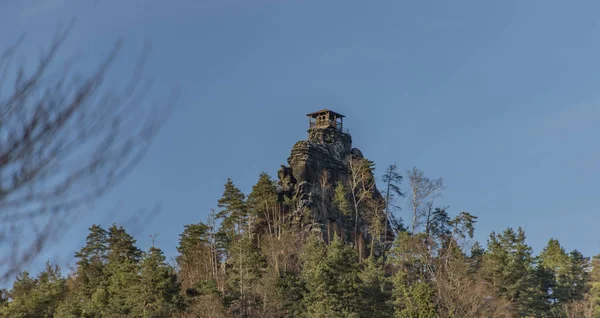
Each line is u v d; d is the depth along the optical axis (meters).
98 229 84.06
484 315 69.88
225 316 69.19
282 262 88.81
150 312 66.94
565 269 91.19
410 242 82.88
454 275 74.06
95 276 76.94
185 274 89.38
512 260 82.81
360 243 97.56
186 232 97.56
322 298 66.88
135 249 85.75
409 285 73.94
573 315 82.06
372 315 67.56
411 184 97.06
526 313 78.56
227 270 88.25
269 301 73.19
